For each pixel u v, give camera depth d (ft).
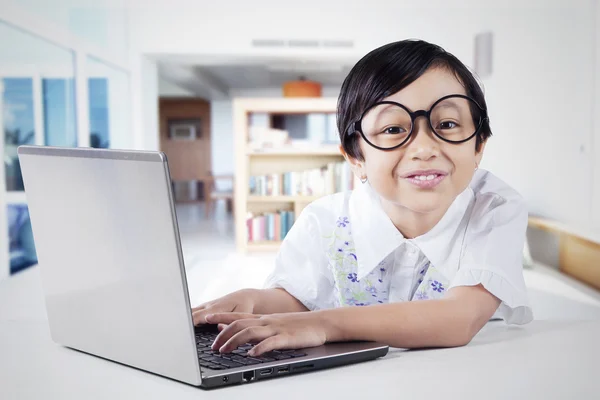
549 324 3.41
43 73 14.87
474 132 2.94
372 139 2.93
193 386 2.25
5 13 12.62
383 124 2.88
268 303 3.80
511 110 17.03
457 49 19.33
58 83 15.60
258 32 20.26
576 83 15.87
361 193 3.72
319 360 2.49
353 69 3.05
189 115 47.01
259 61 22.04
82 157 2.30
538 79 16.79
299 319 2.79
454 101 2.86
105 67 18.70
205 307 3.46
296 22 20.21
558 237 11.55
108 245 2.33
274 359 2.47
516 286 3.14
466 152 2.90
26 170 2.59
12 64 13.96
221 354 2.58
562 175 16.03
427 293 3.59
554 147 16.37
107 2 18.97
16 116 14.30
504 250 3.22
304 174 18.78
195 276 12.48
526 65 16.88
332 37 20.16
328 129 24.41
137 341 2.39
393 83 2.85
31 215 2.67
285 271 4.05
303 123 25.25
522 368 2.47
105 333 2.55
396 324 2.81
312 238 4.06
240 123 18.58
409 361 2.62
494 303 3.10
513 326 3.37
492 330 3.27
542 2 16.57
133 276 2.27
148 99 21.35
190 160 47.37
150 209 2.09
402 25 19.80
